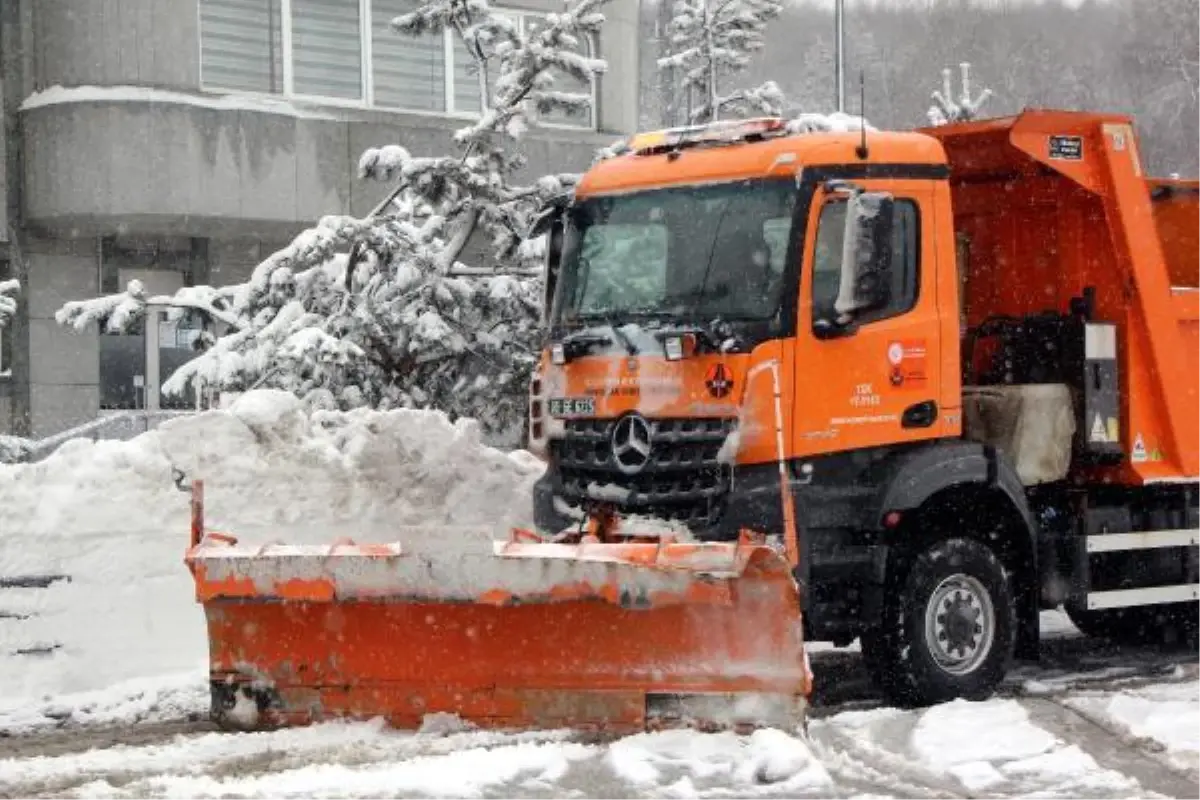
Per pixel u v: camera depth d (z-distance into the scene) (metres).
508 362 15.95
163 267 22.05
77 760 8.98
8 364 21.08
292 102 21.44
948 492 10.48
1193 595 12.14
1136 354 11.83
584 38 19.38
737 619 8.75
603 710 8.98
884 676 10.35
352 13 22.03
